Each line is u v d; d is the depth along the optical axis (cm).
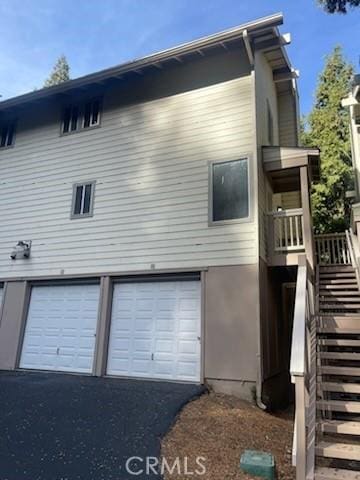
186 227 809
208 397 638
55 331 897
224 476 358
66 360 860
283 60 1039
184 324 769
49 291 938
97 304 867
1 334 943
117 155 932
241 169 789
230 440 453
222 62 870
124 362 799
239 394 671
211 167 820
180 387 685
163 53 871
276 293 887
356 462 393
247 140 801
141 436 443
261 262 747
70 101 1042
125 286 853
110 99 983
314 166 888
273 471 360
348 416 473
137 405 559
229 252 755
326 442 361
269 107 1023
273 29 790
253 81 826
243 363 683
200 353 729
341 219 1678
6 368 903
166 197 848
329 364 570
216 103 852
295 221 816
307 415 362
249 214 757
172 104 900
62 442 427
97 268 879
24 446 416
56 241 948
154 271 814
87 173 960
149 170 884
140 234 852
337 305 659
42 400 587
